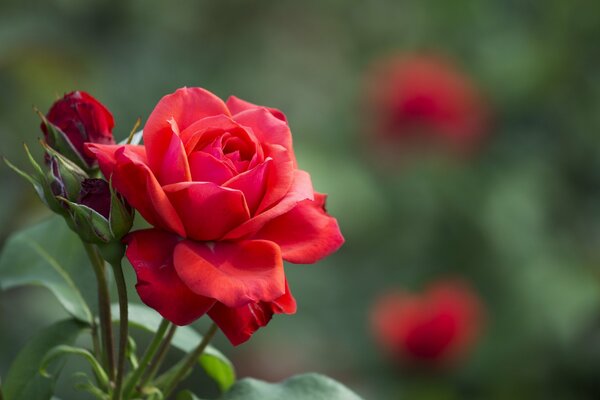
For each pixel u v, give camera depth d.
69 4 4.54
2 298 3.77
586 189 5.10
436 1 5.41
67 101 1.70
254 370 4.66
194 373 4.32
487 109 5.03
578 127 5.11
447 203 4.89
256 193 1.46
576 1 5.16
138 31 4.89
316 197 1.62
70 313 1.86
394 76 4.94
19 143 3.50
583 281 4.69
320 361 4.71
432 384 4.19
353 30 5.57
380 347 4.31
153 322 1.96
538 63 5.09
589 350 4.73
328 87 5.34
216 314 1.47
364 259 4.92
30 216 3.40
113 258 1.53
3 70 3.60
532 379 4.68
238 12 5.23
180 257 1.41
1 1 4.05
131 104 4.71
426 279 4.86
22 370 1.77
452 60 5.23
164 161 1.46
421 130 4.88
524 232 4.79
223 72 5.16
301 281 4.81
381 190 4.89
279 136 1.54
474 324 4.14
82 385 1.68
